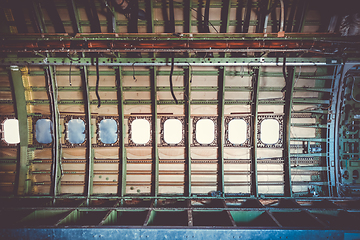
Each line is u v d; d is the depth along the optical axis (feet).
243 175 11.88
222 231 9.11
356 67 11.24
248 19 10.45
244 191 11.82
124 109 11.88
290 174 11.67
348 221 9.97
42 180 11.96
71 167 11.94
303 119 11.96
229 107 11.84
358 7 9.94
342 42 9.91
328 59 10.46
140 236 9.14
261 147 11.91
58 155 11.80
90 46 10.22
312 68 11.33
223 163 11.71
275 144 11.90
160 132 11.93
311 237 9.04
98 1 10.46
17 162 11.80
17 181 11.64
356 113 12.00
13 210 10.30
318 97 11.76
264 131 11.91
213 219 10.78
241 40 10.04
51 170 11.83
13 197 11.39
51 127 11.89
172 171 11.89
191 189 11.82
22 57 10.68
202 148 11.88
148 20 10.68
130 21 10.64
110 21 10.71
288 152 11.68
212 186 11.82
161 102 11.74
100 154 11.95
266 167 11.94
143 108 11.87
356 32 10.28
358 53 10.32
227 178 11.90
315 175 11.96
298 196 11.66
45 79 11.55
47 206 10.68
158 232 9.14
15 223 9.33
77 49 10.10
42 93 11.78
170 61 10.67
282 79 11.52
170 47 10.23
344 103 12.04
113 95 11.75
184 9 10.61
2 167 11.89
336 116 11.53
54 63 10.65
